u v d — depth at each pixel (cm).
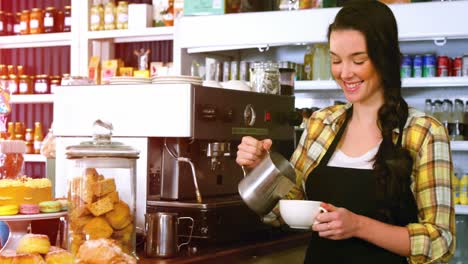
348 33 184
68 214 208
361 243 191
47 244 189
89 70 527
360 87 188
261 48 436
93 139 215
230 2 441
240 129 265
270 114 283
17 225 211
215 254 224
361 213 191
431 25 388
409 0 403
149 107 245
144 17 515
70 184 208
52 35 553
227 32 432
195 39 440
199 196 240
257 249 244
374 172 190
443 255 182
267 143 203
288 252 266
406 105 193
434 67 420
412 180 190
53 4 606
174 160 245
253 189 201
